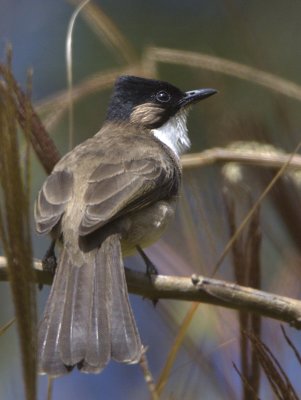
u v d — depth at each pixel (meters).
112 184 8.25
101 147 8.96
